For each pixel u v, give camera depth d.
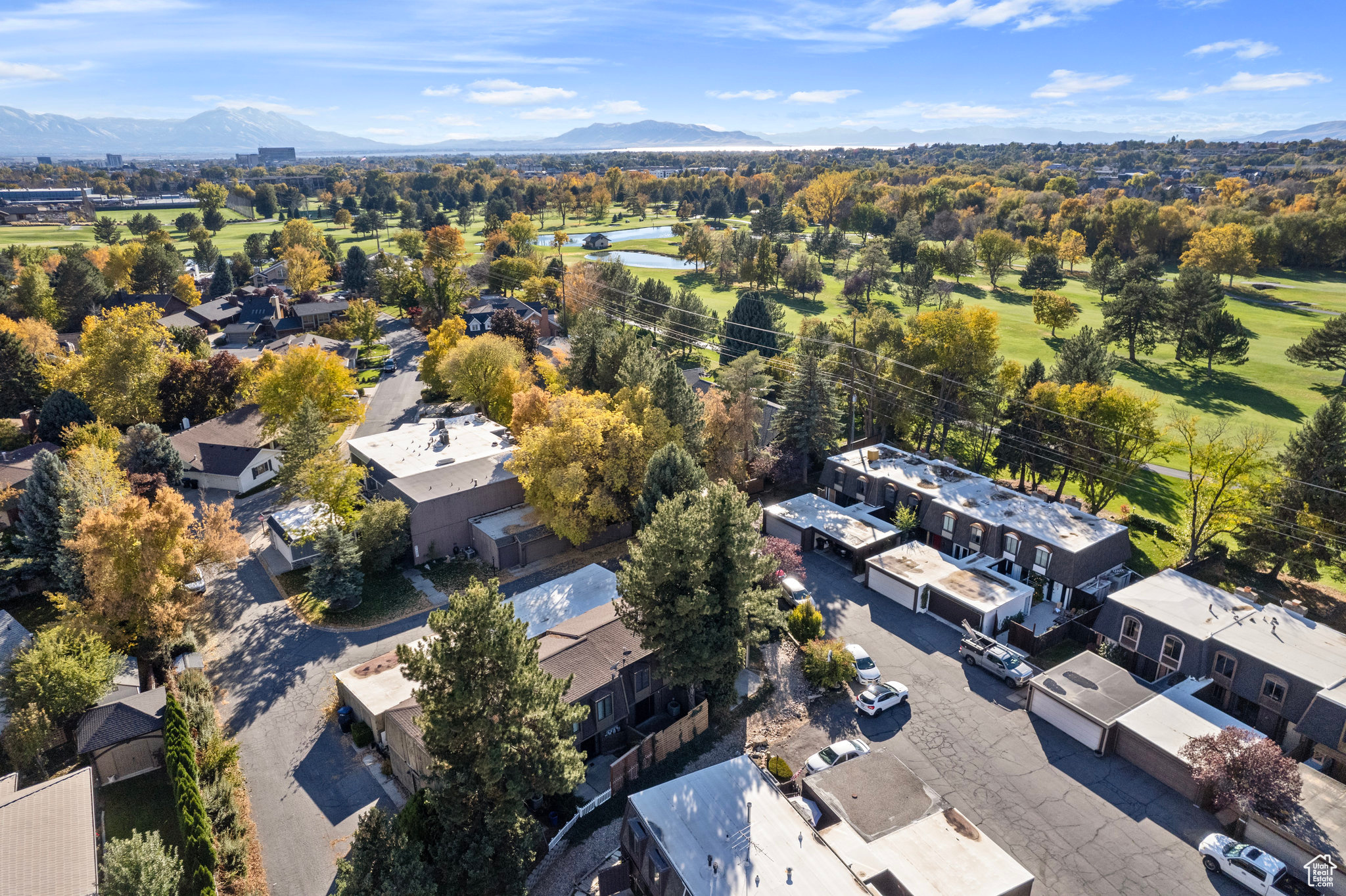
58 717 39.38
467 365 90.62
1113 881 32.69
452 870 29.58
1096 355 79.06
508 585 58.34
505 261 173.75
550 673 40.31
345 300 155.38
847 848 31.48
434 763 32.16
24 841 30.09
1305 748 40.41
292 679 47.06
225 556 51.09
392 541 59.41
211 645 50.62
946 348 76.56
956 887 29.31
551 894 32.03
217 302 154.12
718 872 28.59
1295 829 33.06
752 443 75.06
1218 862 32.91
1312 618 52.59
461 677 29.22
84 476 57.81
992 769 39.41
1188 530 64.69
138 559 45.62
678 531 38.31
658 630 39.84
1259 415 97.12
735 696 44.22
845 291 162.38
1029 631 50.09
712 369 115.69
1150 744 38.66
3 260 159.62
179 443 79.69
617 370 86.38
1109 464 65.31
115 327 86.31
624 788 37.81
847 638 51.19
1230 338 113.06
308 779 38.91
